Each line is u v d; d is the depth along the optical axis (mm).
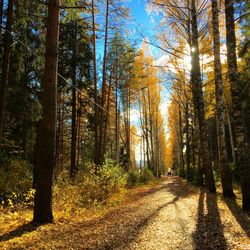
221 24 16828
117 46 27141
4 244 6500
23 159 18984
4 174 13328
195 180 22828
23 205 11344
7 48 11820
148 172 33656
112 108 38656
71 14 10867
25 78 14500
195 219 8883
